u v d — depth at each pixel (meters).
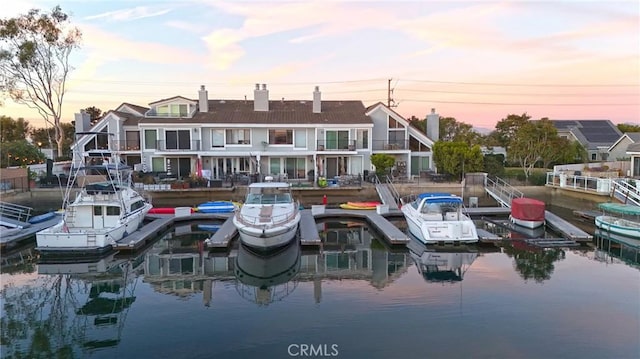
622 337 9.43
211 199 28.80
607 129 55.47
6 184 27.98
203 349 9.09
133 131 35.03
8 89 39.50
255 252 16.75
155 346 9.27
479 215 24.17
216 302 11.84
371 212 24.23
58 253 16.22
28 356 8.96
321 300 11.88
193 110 35.00
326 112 36.81
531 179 30.98
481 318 10.50
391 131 35.81
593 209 24.20
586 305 11.28
